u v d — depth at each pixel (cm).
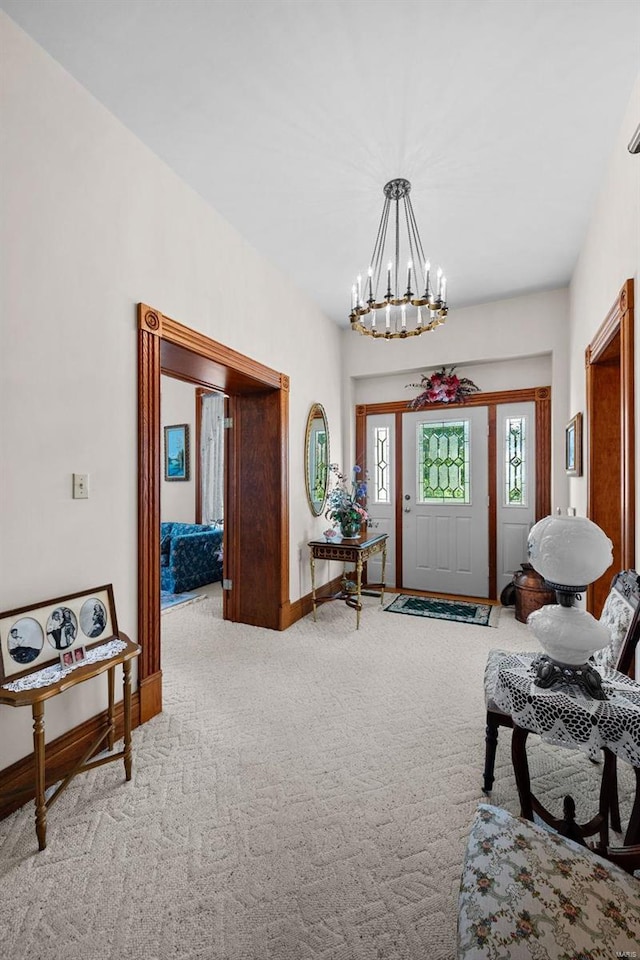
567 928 74
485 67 174
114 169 201
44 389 171
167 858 139
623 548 197
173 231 238
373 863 137
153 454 221
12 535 160
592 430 273
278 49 167
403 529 486
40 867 136
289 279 365
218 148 221
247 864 137
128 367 209
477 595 452
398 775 178
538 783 174
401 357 454
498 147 218
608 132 209
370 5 151
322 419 429
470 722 217
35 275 168
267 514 356
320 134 210
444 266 344
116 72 178
